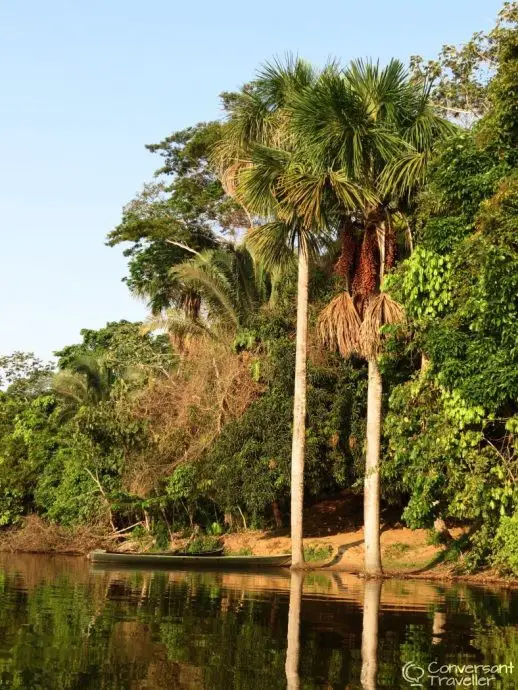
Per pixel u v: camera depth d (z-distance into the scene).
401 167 18.59
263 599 14.24
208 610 12.64
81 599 14.05
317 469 24.86
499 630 10.82
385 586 17.14
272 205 21.59
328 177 19.20
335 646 9.56
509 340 13.69
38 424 39.69
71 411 40.50
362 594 15.29
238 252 32.12
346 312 19.98
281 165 21.12
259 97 22.94
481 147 15.19
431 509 17.48
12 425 41.78
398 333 17.77
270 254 22.44
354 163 18.75
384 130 18.81
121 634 10.24
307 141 19.16
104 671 8.18
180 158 39.69
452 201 15.59
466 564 17.97
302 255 22.17
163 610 12.60
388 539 24.55
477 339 14.59
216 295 31.45
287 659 8.82
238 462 25.41
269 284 31.83
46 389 55.94
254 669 8.32
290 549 25.48
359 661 8.76
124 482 30.28
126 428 29.39
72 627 10.73
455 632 10.62
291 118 20.31
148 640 9.84
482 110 27.53
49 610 12.48
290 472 24.69
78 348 52.00
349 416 24.75
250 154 22.92
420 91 19.88
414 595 15.18
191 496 28.55
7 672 8.05
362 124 18.70
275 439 24.94
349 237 20.52
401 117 19.64
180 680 7.85
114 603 13.51
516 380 13.60
